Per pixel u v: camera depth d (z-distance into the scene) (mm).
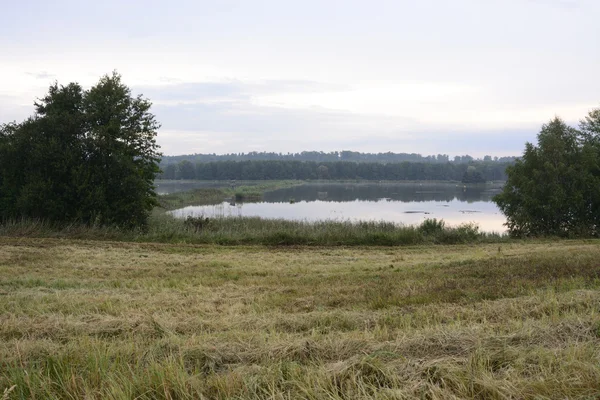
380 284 10117
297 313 7504
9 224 19969
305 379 4230
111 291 9383
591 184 26312
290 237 20578
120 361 4883
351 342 5270
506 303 7566
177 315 7277
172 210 46062
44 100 23500
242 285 10367
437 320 6746
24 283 10047
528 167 27578
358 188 99500
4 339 5945
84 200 21828
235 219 27750
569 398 3852
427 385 4125
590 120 29484
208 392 4234
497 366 4637
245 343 5352
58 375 4387
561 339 5348
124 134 23719
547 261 12367
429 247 19969
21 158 21891
